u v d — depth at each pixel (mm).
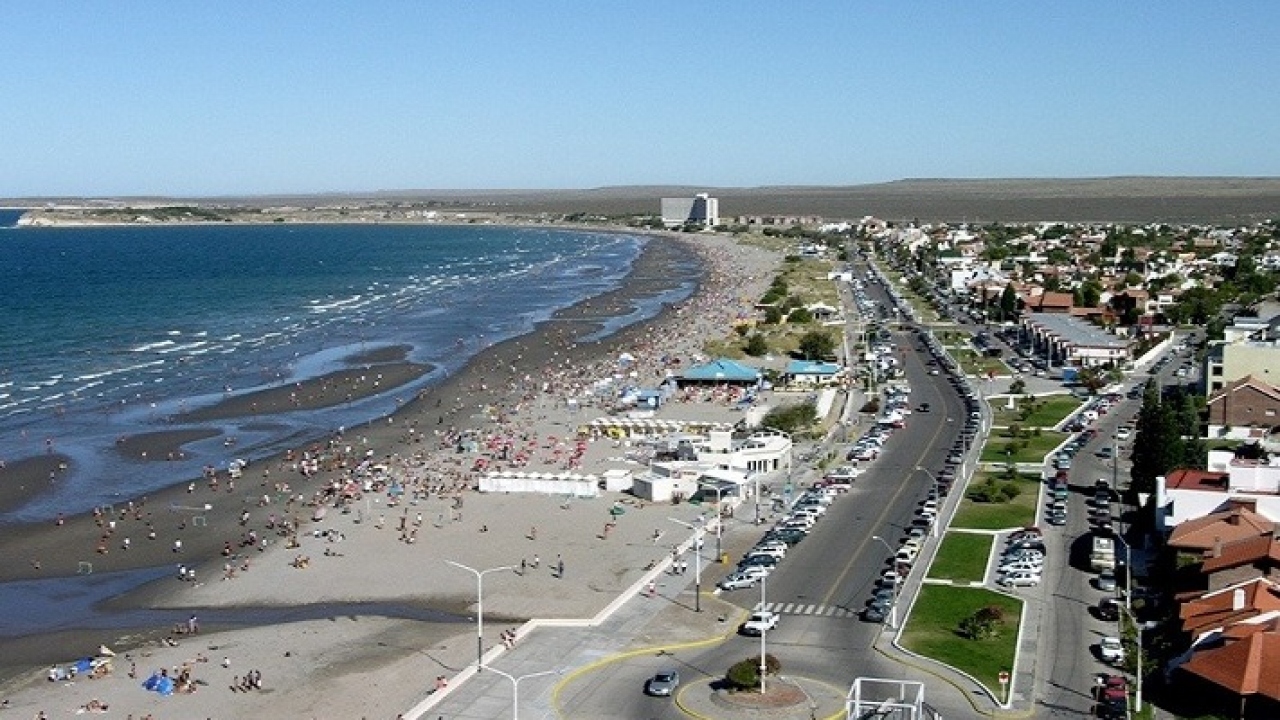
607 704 104062
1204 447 180125
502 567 145375
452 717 102312
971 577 136875
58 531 163125
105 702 109188
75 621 131375
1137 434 175875
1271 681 96062
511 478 180375
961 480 180750
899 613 125812
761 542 151125
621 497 177250
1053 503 166750
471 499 176625
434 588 139000
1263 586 112438
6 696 111312
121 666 117938
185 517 168875
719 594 133250
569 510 170250
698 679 109250
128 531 163125
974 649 115375
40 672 117125
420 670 114750
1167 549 133625
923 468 188750
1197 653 102500
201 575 145750
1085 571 138000
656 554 149500
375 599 136125
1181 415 197625
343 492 179875
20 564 150250
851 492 175750
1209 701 99750
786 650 116188
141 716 106062
